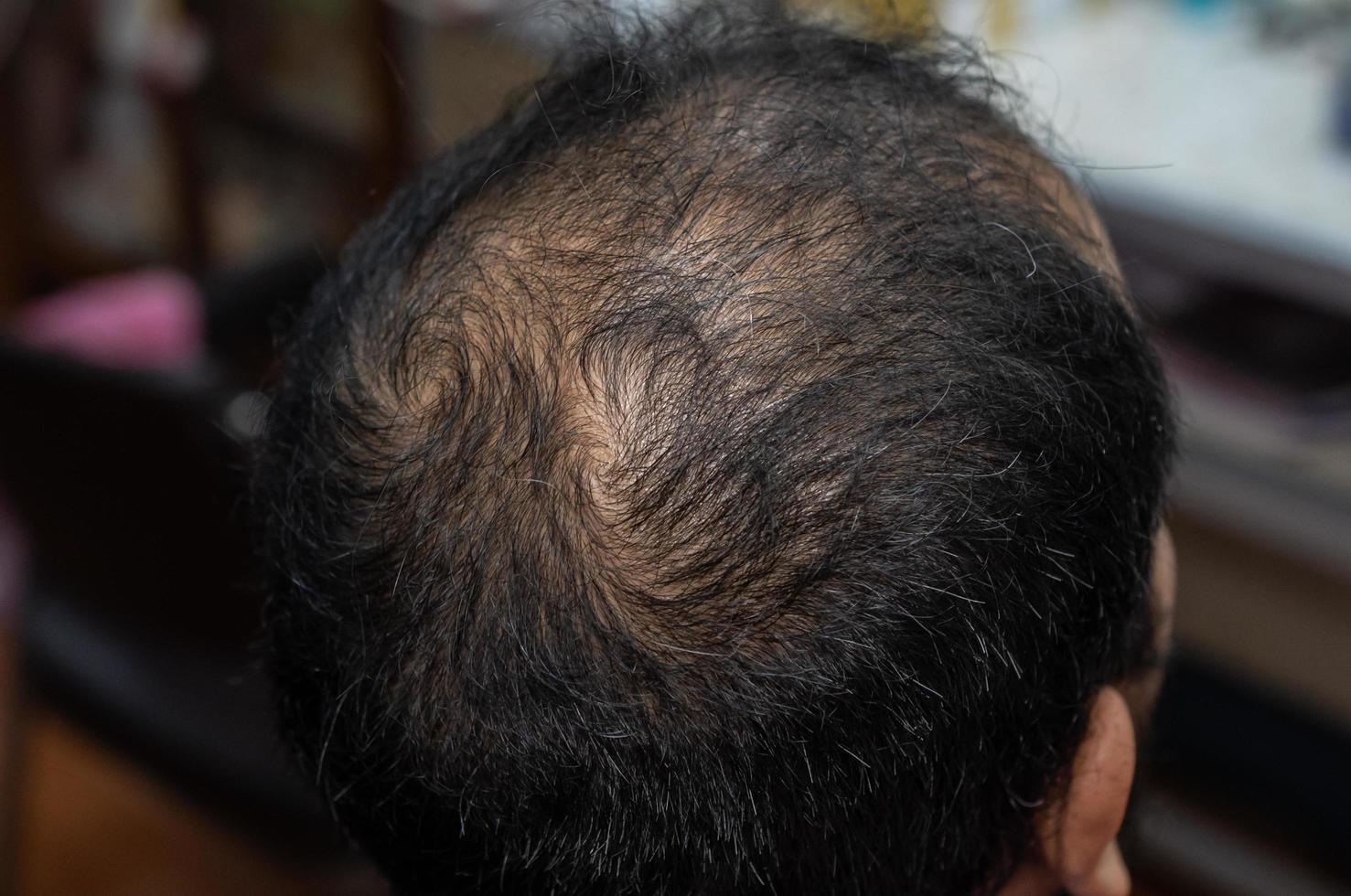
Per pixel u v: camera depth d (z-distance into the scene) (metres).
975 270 0.39
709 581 0.36
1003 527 0.37
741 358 0.37
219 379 0.77
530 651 0.38
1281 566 1.04
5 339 0.81
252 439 0.58
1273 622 1.08
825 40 0.49
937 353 0.37
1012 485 0.37
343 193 1.42
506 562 0.38
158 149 1.65
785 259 0.38
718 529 0.36
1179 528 1.09
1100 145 1.04
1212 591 1.11
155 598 0.91
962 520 0.37
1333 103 1.07
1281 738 1.12
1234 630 1.12
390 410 0.41
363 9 1.18
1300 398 0.99
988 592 0.37
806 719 0.37
